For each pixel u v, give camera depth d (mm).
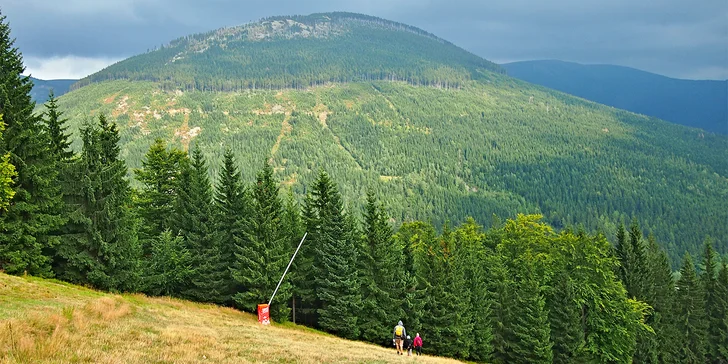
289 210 51375
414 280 47031
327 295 44938
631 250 59812
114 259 39031
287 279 45406
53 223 36906
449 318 46031
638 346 55250
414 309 45969
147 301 38500
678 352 60125
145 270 43375
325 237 45844
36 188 36438
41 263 36469
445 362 32625
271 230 44500
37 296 28391
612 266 58219
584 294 48531
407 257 51125
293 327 44500
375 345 42812
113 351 16531
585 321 50406
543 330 45000
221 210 48562
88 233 38781
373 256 46562
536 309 45812
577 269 50656
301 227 49562
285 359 20781
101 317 23609
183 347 19344
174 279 44938
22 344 14617
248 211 47312
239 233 48031
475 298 48938
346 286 44750
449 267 47250
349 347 31656
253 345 23578
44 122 41781
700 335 62844
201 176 48750
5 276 31719
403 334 32125
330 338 38156
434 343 46250
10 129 35344
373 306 45188
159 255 43688
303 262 47719
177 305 39688
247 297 43906
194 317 33188
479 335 48062
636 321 49000
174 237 46625
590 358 48094
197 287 46781
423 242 57156
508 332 50000
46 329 18609
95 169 39188
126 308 26891
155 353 17406
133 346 18156
